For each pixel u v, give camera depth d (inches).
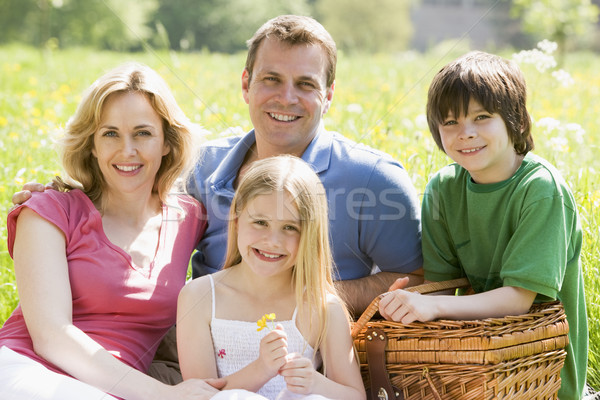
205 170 120.5
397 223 111.1
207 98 262.2
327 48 114.6
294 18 113.7
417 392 93.7
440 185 110.8
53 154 179.0
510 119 100.7
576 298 104.8
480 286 109.3
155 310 103.5
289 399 90.9
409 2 1039.0
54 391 86.7
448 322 91.0
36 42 1093.8
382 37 1056.2
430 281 112.5
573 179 150.9
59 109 266.5
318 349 99.1
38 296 96.2
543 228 97.7
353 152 112.5
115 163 103.4
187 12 1132.5
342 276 113.5
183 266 109.5
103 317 101.7
